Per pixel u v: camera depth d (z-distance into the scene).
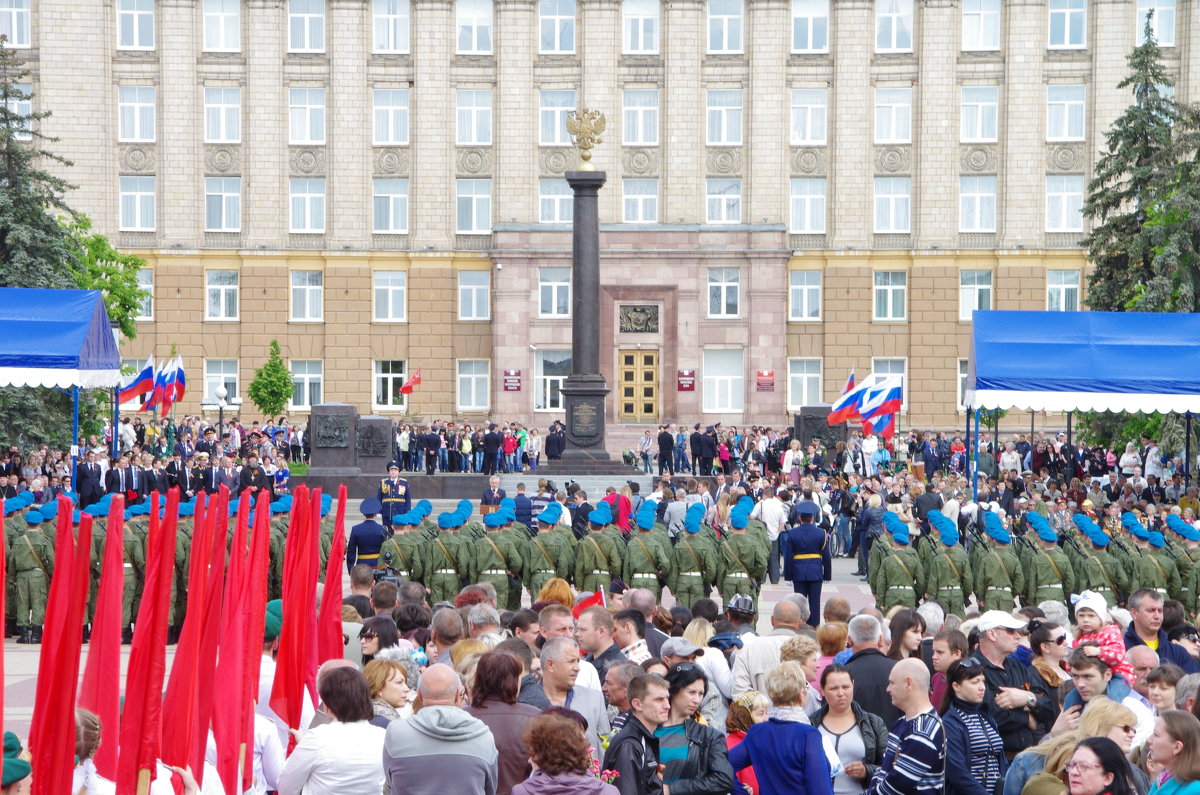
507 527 26.20
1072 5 73.31
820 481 42.44
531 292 73.06
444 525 25.80
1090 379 32.03
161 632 9.59
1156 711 11.27
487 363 74.81
